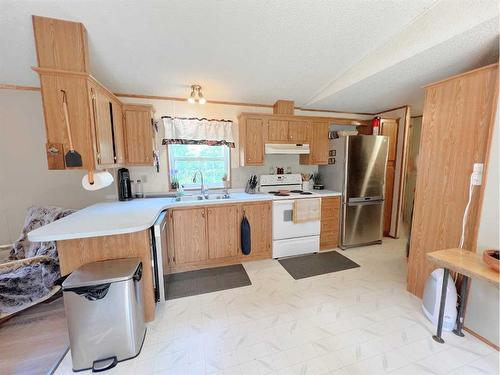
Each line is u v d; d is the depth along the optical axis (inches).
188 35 72.1
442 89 72.9
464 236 68.4
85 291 53.4
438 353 59.7
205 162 131.3
